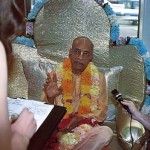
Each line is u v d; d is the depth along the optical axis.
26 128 0.69
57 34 1.91
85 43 1.70
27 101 1.01
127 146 1.62
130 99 1.89
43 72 1.86
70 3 1.89
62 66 1.74
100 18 1.89
